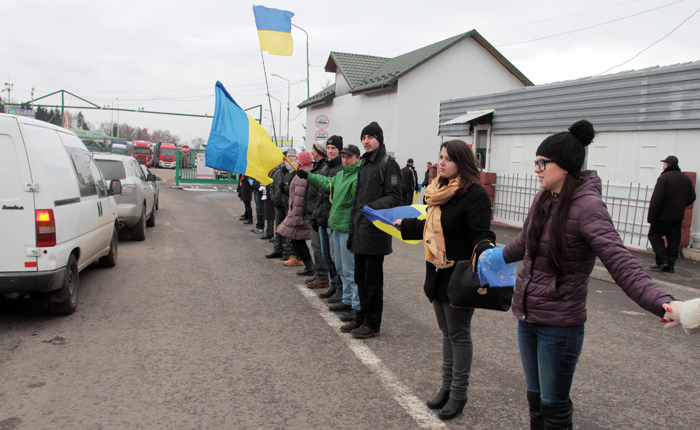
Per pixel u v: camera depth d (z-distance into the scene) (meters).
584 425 3.17
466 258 3.09
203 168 30.19
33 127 4.75
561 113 11.20
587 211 2.21
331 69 23.45
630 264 2.07
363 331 4.66
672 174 7.40
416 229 3.50
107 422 3.04
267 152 5.61
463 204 3.05
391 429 3.05
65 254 4.81
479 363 4.14
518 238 2.53
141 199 9.80
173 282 6.64
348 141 21.72
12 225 4.46
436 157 18.62
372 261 4.58
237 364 3.99
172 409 3.23
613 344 4.69
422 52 19.88
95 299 5.72
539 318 2.37
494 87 19.27
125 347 4.28
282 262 8.23
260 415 3.18
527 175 12.30
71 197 5.20
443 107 15.55
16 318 5.00
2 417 3.07
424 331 4.93
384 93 18.72
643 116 9.38
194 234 11.09
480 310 5.69
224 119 5.66
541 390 2.45
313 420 3.14
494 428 3.09
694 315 1.80
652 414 3.34
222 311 5.41
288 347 4.39
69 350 4.18
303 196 6.95
